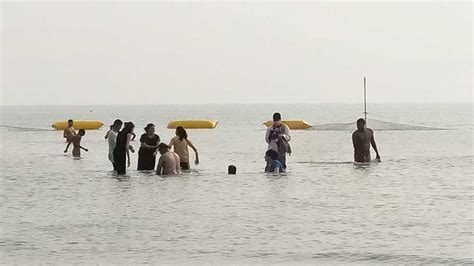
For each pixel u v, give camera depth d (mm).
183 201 21969
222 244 15977
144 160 29484
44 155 40156
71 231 17453
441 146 48375
